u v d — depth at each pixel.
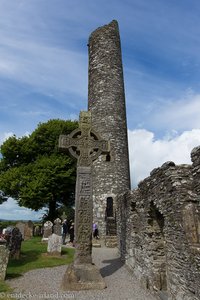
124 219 9.92
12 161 24.06
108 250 12.84
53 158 22.20
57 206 24.55
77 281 6.56
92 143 7.99
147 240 6.59
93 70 19.53
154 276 6.10
